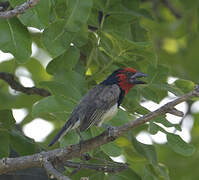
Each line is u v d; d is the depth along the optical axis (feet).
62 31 38.58
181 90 41.60
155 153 43.27
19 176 42.88
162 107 33.24
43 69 58.80
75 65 43.80
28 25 36.60
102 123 39.42
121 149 38.29
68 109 37.96
